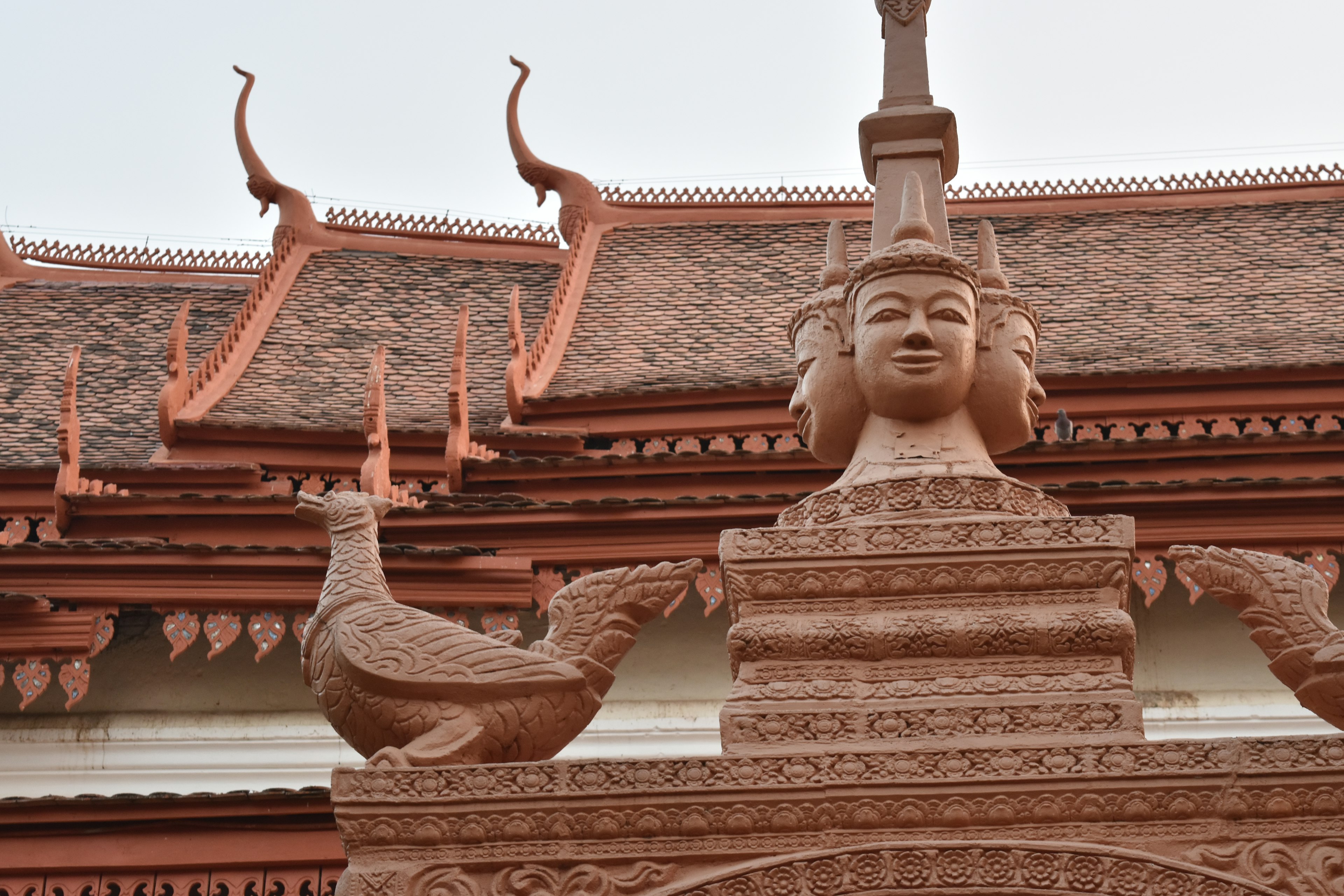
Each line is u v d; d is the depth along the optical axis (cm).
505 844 508
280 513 1425
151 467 1543
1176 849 494
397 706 546
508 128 2375
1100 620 545
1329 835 490
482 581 1351
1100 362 1661
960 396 619
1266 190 2234
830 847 500
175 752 1351
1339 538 1325
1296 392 1543
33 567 1324
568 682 550
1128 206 2255
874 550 568
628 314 2011
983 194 2297
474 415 1731
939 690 539
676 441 1609
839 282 660
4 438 1703
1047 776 503
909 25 734
